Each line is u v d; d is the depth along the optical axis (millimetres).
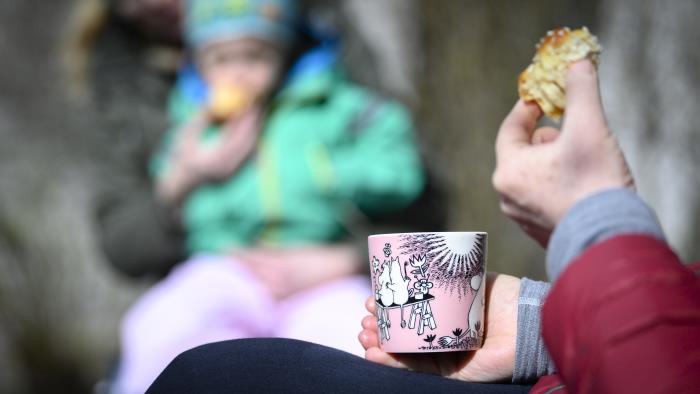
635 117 5227
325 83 3348
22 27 8359
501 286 1354
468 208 4703
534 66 1304
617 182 1190
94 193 3652
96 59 3717
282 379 1268
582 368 996
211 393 1267
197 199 3348
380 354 1353
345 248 3199
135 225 3521
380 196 3297
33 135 7602
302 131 3299
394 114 3404
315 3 3475
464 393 1247
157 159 3643
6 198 6891
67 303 5910
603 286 1006
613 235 1087
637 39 5219
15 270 5824
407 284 1312
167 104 3723
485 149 4785
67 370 5637
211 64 3377
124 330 3158
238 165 3271
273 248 3242
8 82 7984
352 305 2998
